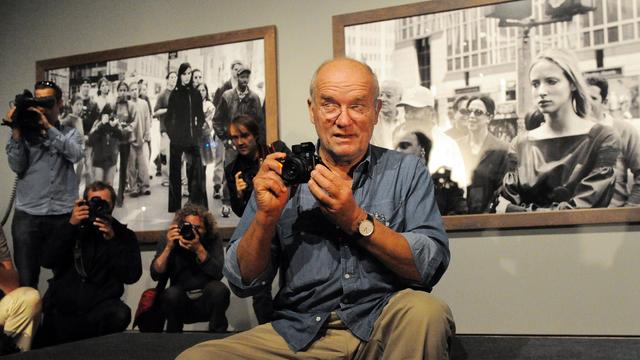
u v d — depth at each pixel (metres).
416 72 2.97
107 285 2.70
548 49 2.79
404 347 1.14
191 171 3.28
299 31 3.21
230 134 2.91
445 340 1.14
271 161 1.25
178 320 2.77
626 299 2.64
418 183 1.36
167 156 3.33
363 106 1.31
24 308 2.29
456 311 2.86
